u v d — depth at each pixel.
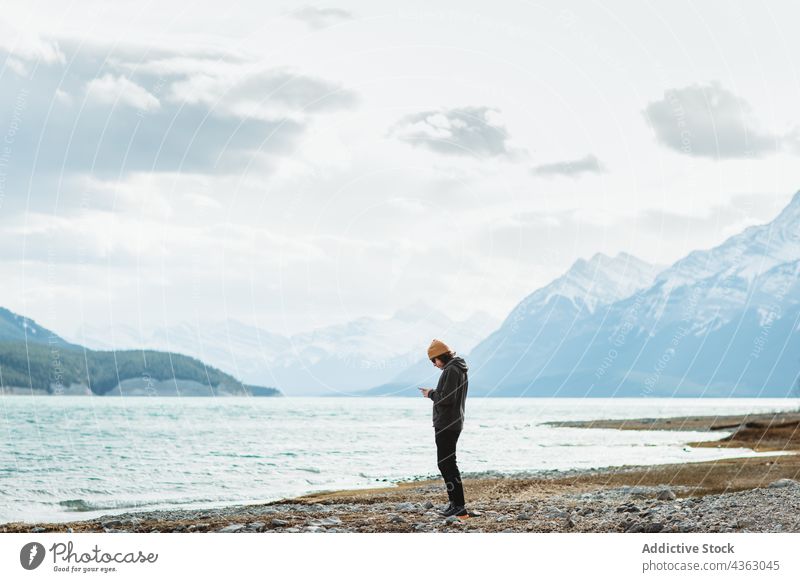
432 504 14.12
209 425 64.31
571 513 12.05
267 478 24.89
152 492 21.34
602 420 79.31
